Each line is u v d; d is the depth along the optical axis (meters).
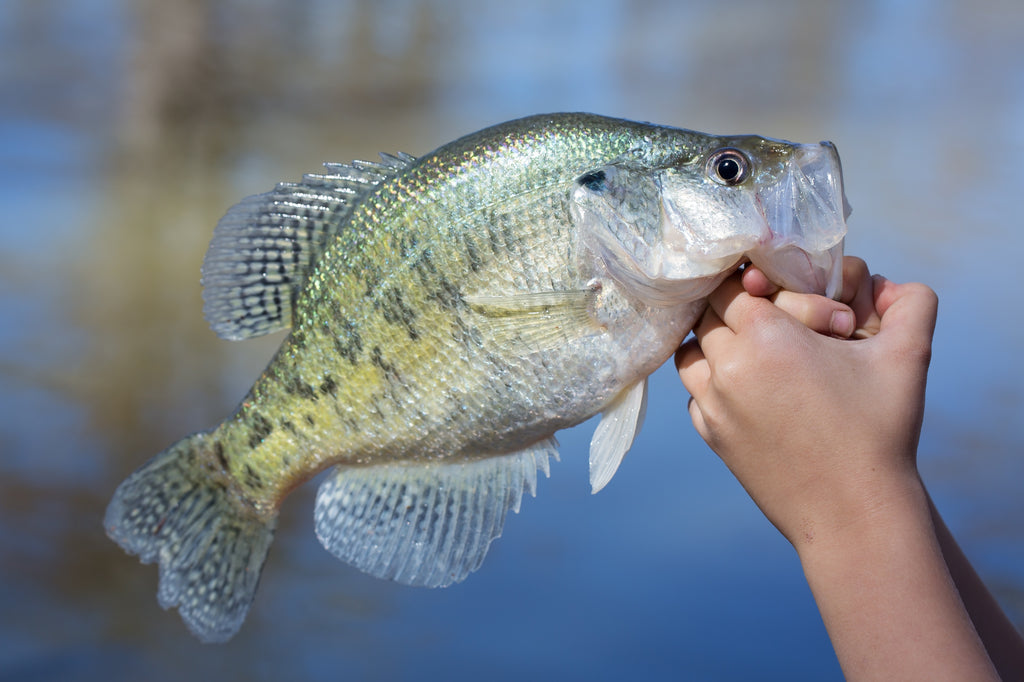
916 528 0.67
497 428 0.79
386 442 0.80
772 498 0.69
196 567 0.83
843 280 0.75
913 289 0.72
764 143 0.76
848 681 0.66
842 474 0.68
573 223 0.77
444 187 0.78
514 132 0.78
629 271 0.76
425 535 0.80
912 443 0.68
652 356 0.77
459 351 0.78
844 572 0.67
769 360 0.69
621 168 0.77
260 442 0.82
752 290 0.74
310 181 0.81
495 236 0.77
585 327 0.77
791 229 0.75
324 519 0.82
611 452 0.78
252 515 0.83
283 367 0.81
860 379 0.69
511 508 0.79
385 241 0.79
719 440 0.71
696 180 0.76
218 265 0.82
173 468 0.83
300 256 0.81
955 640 0.65
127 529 0.83
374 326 0.79
